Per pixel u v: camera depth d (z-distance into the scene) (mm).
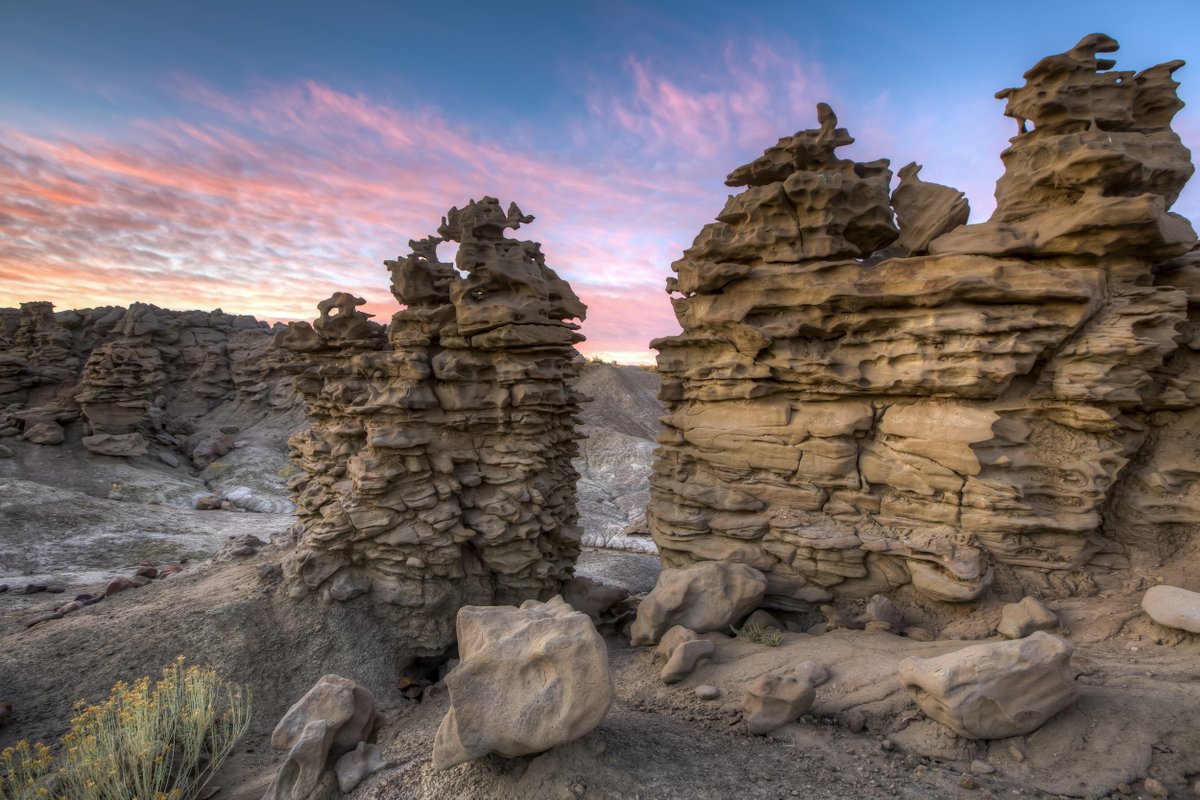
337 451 12484
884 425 10742
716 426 12289
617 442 39562
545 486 12875
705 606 10562
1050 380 9797
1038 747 6496
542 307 12477
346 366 13266
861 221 11422
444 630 11672
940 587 9664
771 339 11430
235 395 43656
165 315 45469
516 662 6371
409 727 9094
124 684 8445
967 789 6090
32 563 18078
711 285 12031
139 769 7305
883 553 10406
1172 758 6121
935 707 6840
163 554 19469
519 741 6016
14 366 35062
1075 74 10141
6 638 11445
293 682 10117
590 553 22484
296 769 6777
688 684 8852
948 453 9977
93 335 42000
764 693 7375
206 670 9852
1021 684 6520
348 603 11398
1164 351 9227
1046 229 9938
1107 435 9836
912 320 10320
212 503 27391
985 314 9711
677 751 6863
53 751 8102
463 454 12352
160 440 35250
